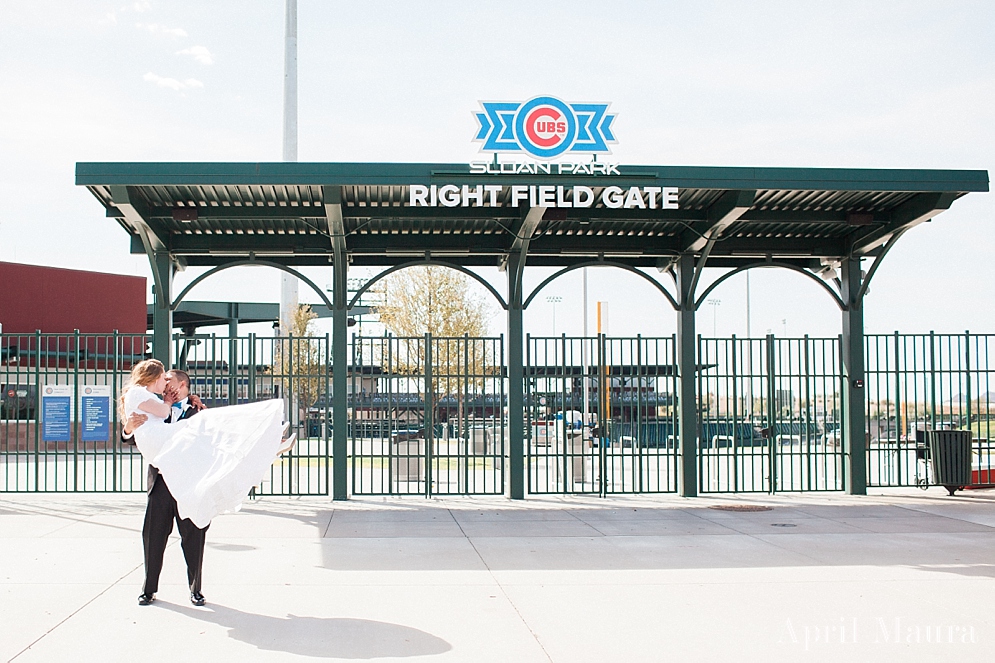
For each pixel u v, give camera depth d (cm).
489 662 539
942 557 892
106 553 888
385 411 1661
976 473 1532
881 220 1351
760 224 1352
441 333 2638
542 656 552
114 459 1376
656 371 1420
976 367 1486
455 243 1397
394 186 1168
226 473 664
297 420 1367
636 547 949
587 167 1159
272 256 1426
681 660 544
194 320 4581
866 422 1538
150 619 634
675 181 1165
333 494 1342
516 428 1375
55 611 654
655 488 1641
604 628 618
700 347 1416
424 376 1403
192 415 714
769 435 1452
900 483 1499
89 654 550
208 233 1367
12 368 2742
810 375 1456
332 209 1191
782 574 806
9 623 621
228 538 1000
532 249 1415
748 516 1195
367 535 1024
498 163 1161
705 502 1338
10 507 1230
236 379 1355
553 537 1016
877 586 754
